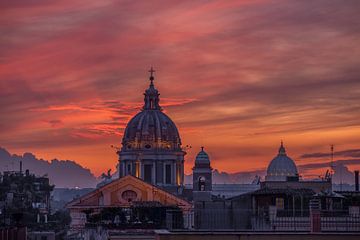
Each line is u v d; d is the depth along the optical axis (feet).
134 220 381.19
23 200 637.71
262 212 300.81
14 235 254.27
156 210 398.83
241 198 345.51
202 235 210.38
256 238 211.61
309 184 525.75
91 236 382.83
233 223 306.55
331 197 325.21
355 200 331.98
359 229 261.65
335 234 212.43
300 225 279.28
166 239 211.00
